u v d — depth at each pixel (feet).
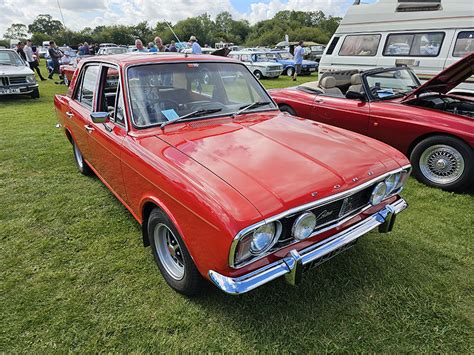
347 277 8.95
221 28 337.93
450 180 14.03
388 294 8.40
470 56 13.32
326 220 7.27
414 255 9.89
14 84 33.83
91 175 15.51
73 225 11.38
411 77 18.17
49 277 8.96
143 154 8.24
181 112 9.78
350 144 8.72
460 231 11.19
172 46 37.83
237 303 8.07
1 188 14.15
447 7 23.90
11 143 20.20
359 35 28.86
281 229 6.34
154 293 8.42
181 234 7.11
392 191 8.54
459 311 7.93
